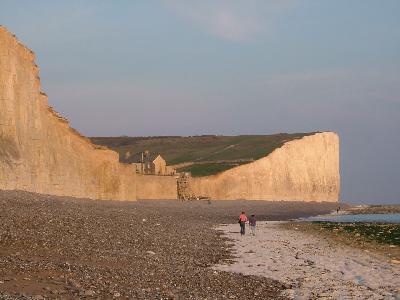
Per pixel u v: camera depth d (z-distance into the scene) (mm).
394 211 125938
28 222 29312
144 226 40406
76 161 65812
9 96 52062
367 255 31188
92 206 51000
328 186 154125
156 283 18359
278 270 24688
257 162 133000
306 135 155375
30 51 57750
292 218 86938
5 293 13516
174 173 120000
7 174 49438
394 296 18625
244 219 45750
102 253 23781
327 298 18109
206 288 18656
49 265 18312
